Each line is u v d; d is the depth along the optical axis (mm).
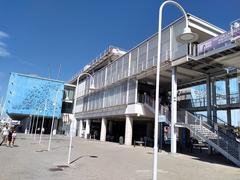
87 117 42344
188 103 29641
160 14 7484
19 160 11977
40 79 54500
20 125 76438
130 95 28094
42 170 9547
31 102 52844
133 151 20750
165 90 30422
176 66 21453
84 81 48125
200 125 18656
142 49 27047
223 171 11852
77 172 9477
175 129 20250
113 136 40406
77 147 22359
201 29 20500
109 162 13086
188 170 11648
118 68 32250
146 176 9211
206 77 24156
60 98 55219
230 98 25047
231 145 15523
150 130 33969
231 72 21875
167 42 22656
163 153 20172
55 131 56031
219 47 16297
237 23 14414
